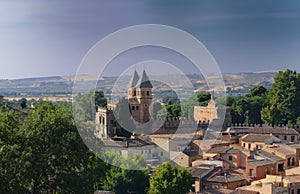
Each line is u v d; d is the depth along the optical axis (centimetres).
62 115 7294
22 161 6525
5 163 6372
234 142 15325
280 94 19462
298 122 18438
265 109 19438
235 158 12444
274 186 9756
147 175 10856
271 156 12825
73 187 6900
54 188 6981
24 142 6769
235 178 11281
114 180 10744
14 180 6444
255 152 13025
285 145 13850
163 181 10381
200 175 11331
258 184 10288
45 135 6956
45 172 6725
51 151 6894
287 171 11944
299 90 19325
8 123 6938
